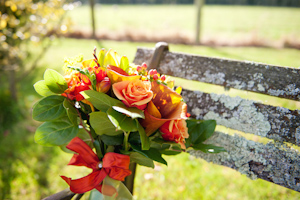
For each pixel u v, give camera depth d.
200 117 1.19
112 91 0.91
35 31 3.03
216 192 1.99
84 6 21.83
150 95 0.84
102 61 0.95
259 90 1.08
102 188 0.91
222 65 1.16
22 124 3.08
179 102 0.90
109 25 13.38
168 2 30.30
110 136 0.96
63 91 0.96
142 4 31.11
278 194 1.95
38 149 2.59
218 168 2.31
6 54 2.84
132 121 0.86
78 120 0.98
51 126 0.93
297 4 21.34
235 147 1.10
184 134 0.91
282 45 6.63
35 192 2.04
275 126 1.03
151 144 1.00
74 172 2.27
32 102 3.56
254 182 2.09
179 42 7.44
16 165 2.35
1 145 2.67
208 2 26.67
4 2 2.56
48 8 2.93
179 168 2.29
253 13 17.27
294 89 1.02
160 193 2.00
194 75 1.22
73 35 7.94
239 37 7.28
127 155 0.97
